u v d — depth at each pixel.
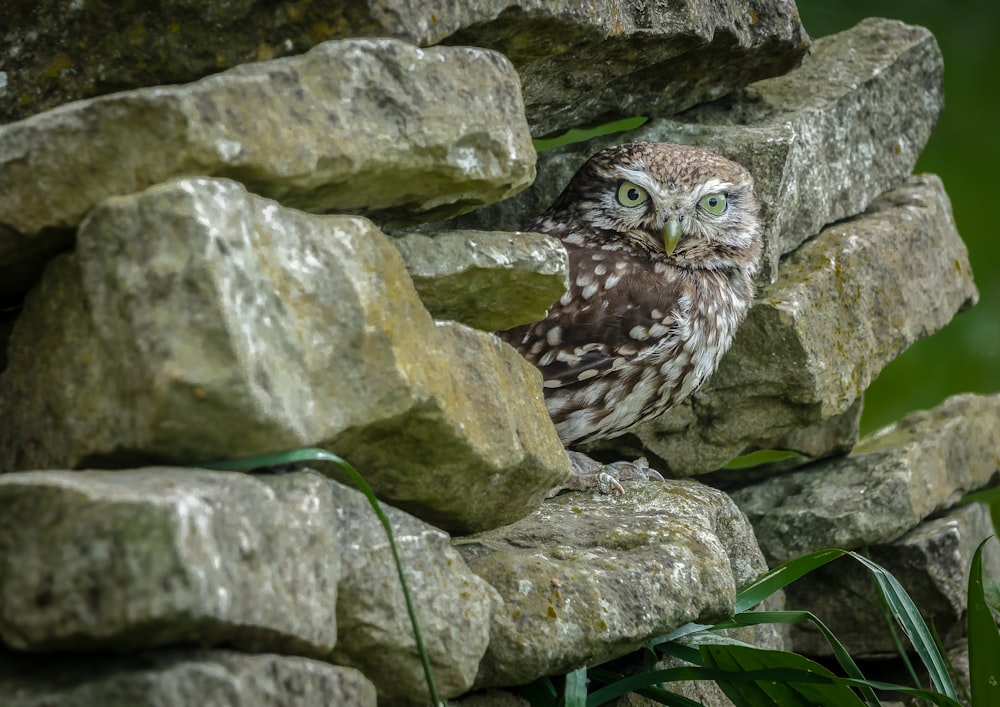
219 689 4.12
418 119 5.31
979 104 19.77
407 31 5.54
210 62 5.68
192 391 4.24
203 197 4.41
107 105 4.59
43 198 4.62
